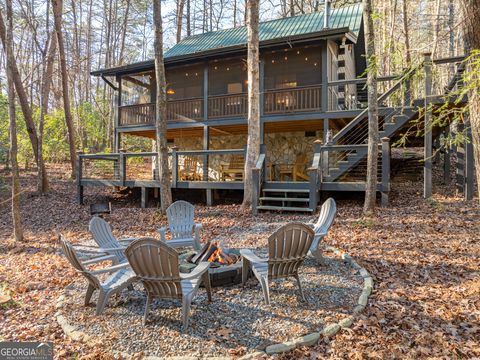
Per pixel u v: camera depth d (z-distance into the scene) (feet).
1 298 12.31
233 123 37.17
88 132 71.36
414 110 26.32
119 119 44.19
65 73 45.57
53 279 15.16
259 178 26.61
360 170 34.09
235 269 12.81
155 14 25.50
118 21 81.25
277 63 39.58
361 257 15.66
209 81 43.55
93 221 14.88
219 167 44.86
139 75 46.19
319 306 10.78
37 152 41.55
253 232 21.26
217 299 11.53
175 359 8.05
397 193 29.01
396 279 13.05
